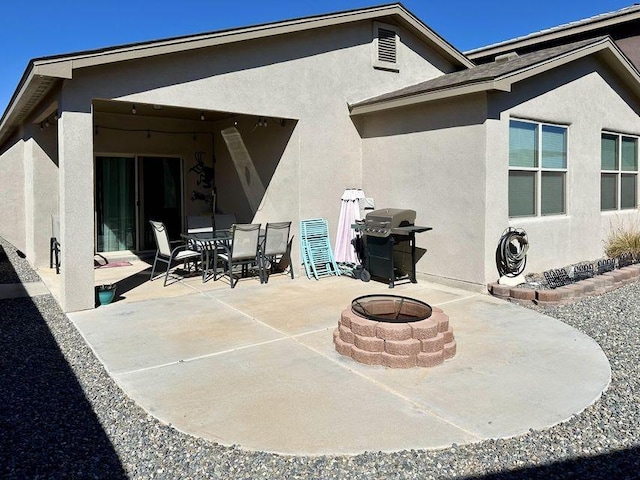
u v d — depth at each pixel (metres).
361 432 3.14
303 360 4.43
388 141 8.42
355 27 8.68
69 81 5.83
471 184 7.10
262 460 2.84
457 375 4.07
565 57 7.40
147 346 4.84
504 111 7.12
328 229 8.57
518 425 3.23
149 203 10.81
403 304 4.94
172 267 9.45
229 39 6.83
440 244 7.65
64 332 5.32
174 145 10.82
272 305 6.45
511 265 7.22
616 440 3.07
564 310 6.16
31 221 9.47
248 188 9.83
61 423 3.30
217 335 5.18
